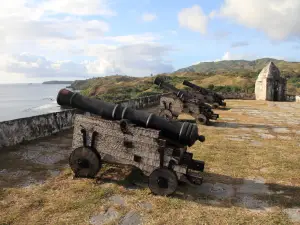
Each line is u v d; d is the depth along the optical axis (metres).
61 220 3.73
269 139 8.75
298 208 4.21
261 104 20.36
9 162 5.93
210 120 12.44
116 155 4.91
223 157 6.64
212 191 4.77
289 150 7.42
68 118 9.20
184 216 3.89
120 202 4.26
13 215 3.82
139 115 4.94
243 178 5.39
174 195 4.54
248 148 7.53
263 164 6.20
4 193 4.48
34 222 3.67
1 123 6.74
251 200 4.46
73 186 4.77
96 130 5.00
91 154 4.96
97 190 4.61
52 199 4.32
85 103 5.25
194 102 11.19
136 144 4.72
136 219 3.79
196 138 4.74
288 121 12.48
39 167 5.69
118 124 4.81
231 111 16.03
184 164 4.72
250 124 11.55
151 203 4.25
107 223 3.66
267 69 24.41
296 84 63.50
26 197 4.37
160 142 4.51
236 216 3.93
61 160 6.16
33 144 7.34
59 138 8.07
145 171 4.71
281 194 4.69
